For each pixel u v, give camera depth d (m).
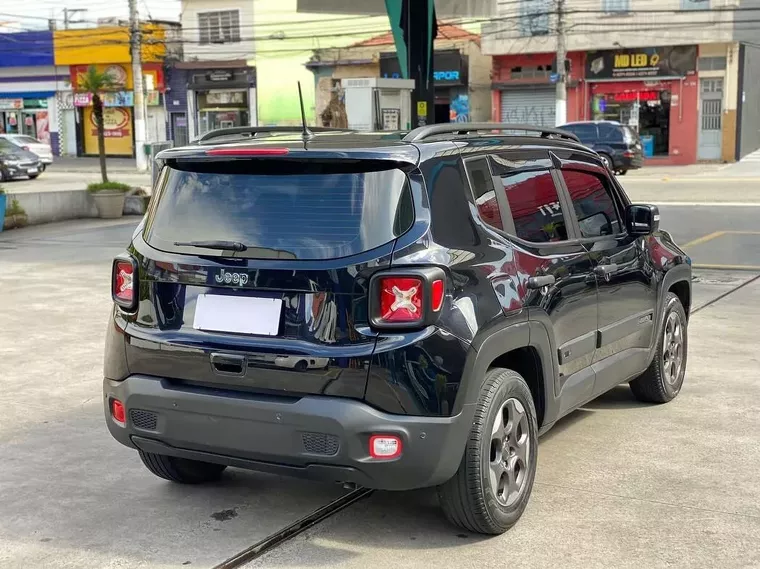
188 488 4.70
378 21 39.59
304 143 3.93
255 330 3.73
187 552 3.93
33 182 31.08
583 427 5.61
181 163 4.12
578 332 4.69
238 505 4.47
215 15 42.88
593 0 33.47
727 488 4.58
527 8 34.53
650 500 4.43
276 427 3.64
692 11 32.06
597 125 29.06
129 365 4.04
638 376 5.97
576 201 4.97
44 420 5.81
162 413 3.91
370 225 3.65
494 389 3.90
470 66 36.44
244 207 3.89
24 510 4.40
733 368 6.96
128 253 4.13
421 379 3.55
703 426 5.60
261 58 42.25
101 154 20.52
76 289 10.70
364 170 3.75
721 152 33.28
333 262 3.62
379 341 3.56
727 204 19.88
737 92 32.66
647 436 5.42
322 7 13.41
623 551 3.87
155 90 45.28
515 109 36.47
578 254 4.74
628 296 5.30
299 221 3.76
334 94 14.84
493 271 3.96
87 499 4.55
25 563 3.84
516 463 4.13
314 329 3.63
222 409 3.73
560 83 32.22
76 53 46.88
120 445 5.36
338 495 4.59
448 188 3.88
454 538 4.03
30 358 7.39
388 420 3.54
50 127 48.94
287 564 3.80
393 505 4.44
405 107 13.77
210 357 3.78
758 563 3.75
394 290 3.56
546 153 4.79
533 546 3.93
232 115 43.91
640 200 21.05
